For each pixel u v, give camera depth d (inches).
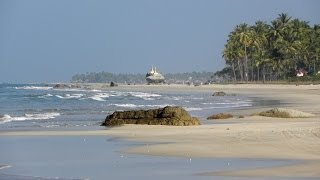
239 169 978.1
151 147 1336.1
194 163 1074.7
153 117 2034.9
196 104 3821.4
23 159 1185.4
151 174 964.6
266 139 1407.5
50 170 1029.2
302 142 1338.6
